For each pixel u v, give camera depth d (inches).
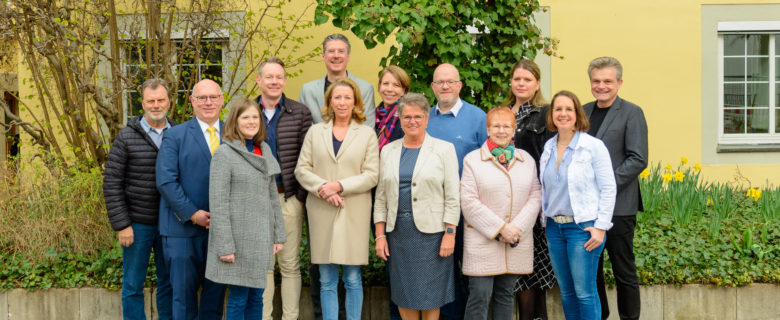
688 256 194.1
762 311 188.2
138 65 241.1
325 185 155.3
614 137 156.6
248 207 144.8
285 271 166.4
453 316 169.8
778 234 209.5
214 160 143.7
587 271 146.7
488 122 152.3
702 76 312.3
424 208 150.6
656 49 310.3
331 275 161.3
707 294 188.2
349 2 202.2
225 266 143.0
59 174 216.8
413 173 151.3
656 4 309.3
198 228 153.1
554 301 185.2
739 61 319.0
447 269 153.6
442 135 165.6
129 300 161.6
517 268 150.9
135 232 157.5
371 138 159.8
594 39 309.6
